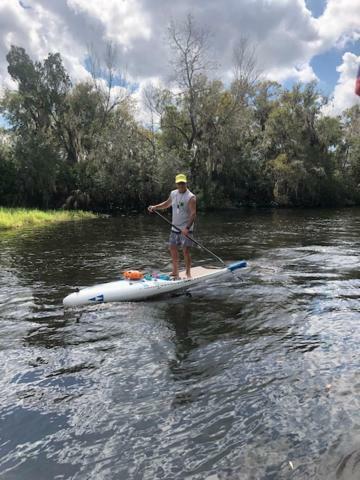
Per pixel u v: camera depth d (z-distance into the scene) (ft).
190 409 10.44
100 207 91.81
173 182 89.10
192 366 12.72
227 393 11.13
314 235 44.78
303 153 107.86
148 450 8.98
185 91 93.81
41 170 84.58
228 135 95.50
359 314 17.28
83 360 13.20
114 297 19.11
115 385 11.64
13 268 26.91
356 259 29.40
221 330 15.66
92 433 9.59
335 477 8.03
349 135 124.77
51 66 96.37
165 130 102.06
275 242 39.22
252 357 13.26
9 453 8.97
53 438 9.45
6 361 13.16
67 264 28.17
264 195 108.88
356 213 83.05
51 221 62.13
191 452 8.89
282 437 9.27
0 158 85.35
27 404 10.78
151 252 33.19
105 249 34.71
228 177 103.09
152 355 13.53
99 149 91.81
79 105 102.37
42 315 17.47
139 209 92.94
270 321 16.56
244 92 97.04
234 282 22.85
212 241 40.27
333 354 13.38
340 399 10.69
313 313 17.48
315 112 109.50
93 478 8.23
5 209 70.13
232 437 9.32
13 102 90.94
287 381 11.69
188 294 20.52
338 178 115.85
